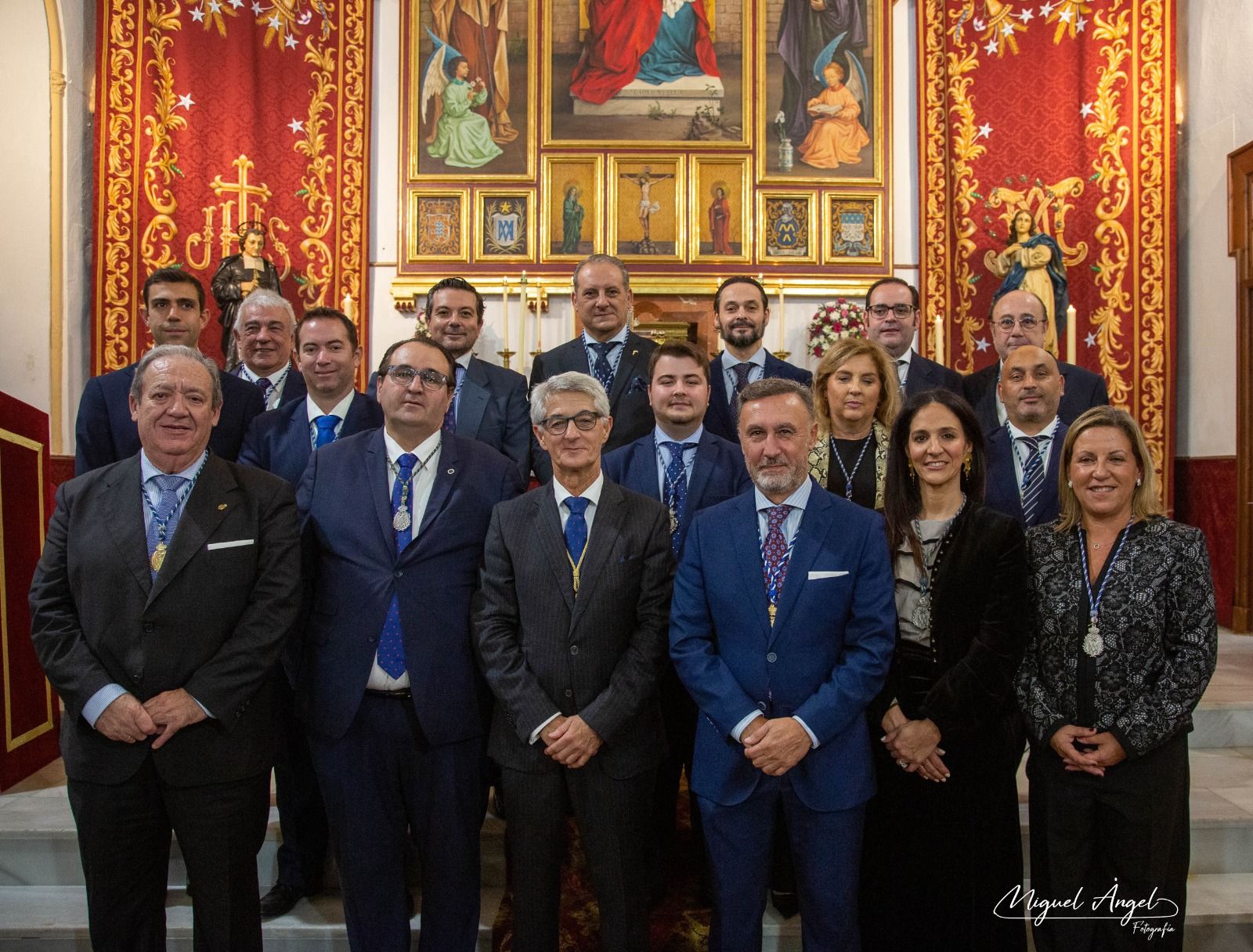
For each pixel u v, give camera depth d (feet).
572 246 18.81
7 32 16.10
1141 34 17.12
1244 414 15.48
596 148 18.81
